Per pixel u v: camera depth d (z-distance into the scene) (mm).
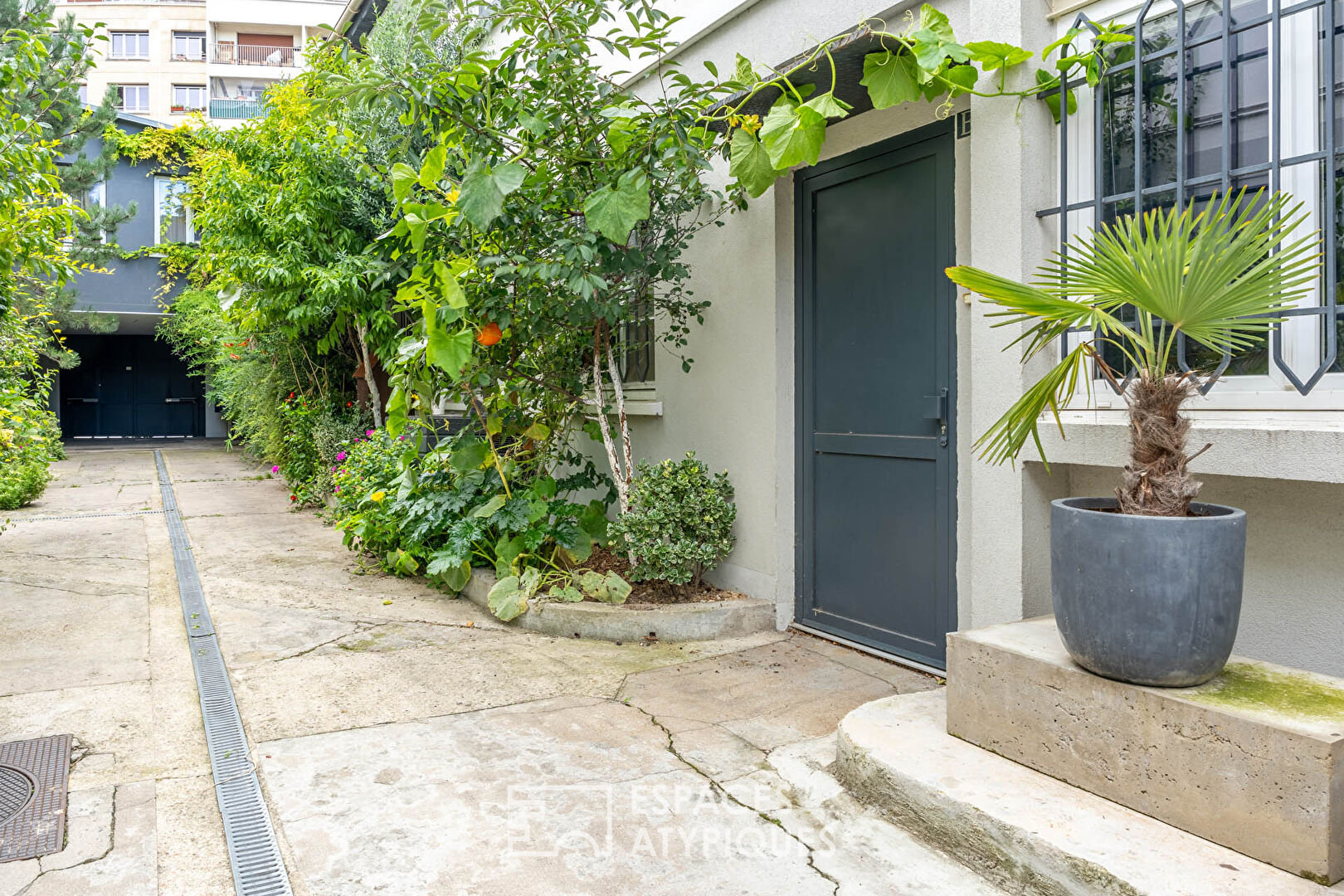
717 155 4715
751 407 4555
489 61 4012
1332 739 1772
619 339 5340
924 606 3756
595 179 4289
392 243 5355
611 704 3385
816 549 4363
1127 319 2873
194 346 16016
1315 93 2471
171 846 2320
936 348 3652
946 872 2188
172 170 16844
